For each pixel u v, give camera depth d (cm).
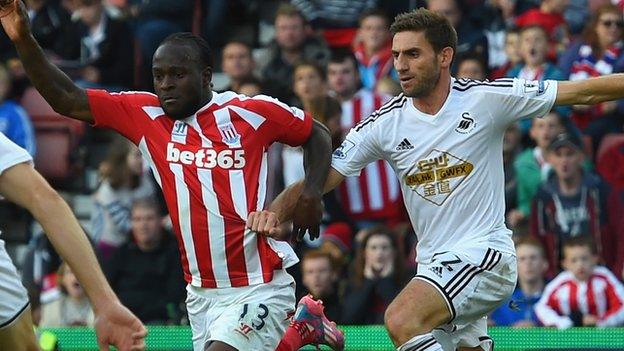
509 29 3197
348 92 3030
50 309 2706
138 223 2747
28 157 1261
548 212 2736
